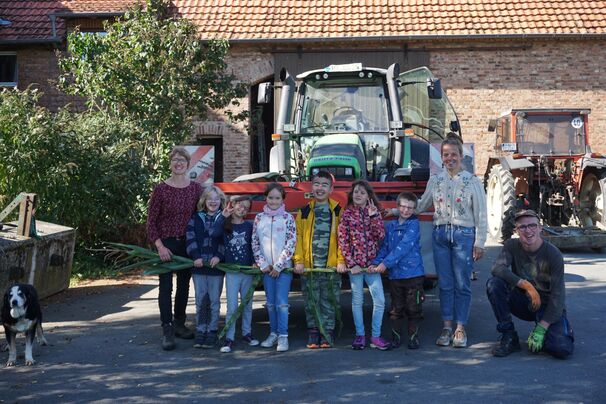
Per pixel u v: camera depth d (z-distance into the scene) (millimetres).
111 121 11805
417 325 6246
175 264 6309
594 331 6758
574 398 4816
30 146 10023
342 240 6137
